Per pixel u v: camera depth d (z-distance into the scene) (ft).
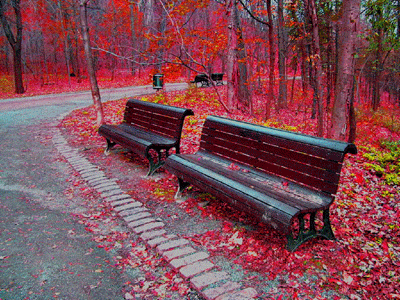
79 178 16.75
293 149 10.79
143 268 9.14
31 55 92.43
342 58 18.69
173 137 16.93
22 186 15.71
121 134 18.49
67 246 10.27
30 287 8.19
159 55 27.76
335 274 8.46
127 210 12.76
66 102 50.37
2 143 23.99
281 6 47.98
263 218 9.07
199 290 7.89
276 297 7.61
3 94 65.77
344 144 9.28
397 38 33.58
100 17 83.51
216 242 10.33
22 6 74.79
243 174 12.17
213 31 31.09
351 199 14.24
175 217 12.21
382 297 7.60
